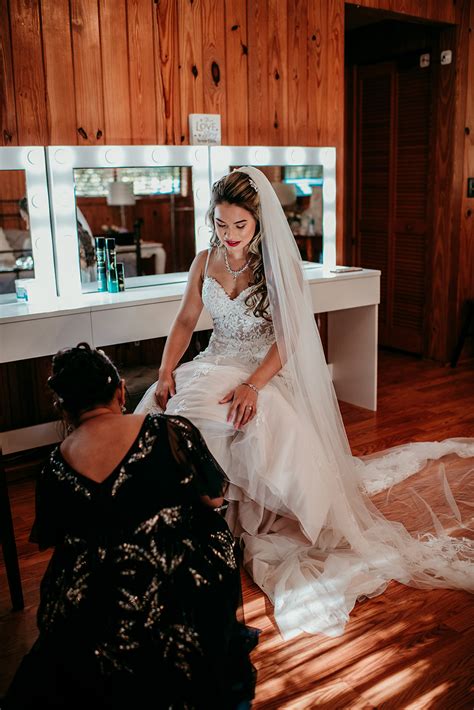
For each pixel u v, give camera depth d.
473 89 4.55
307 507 2.24
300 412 2.37
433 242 4.77
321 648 1.90
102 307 2.94
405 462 3.07
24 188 3.04
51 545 1.50
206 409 2.25
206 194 3.53
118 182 3.27
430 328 4.90
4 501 2.01
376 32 4.94
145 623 1.38
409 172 4.87
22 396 3.28
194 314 2.61
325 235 4.02
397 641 1.93
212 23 3.46
